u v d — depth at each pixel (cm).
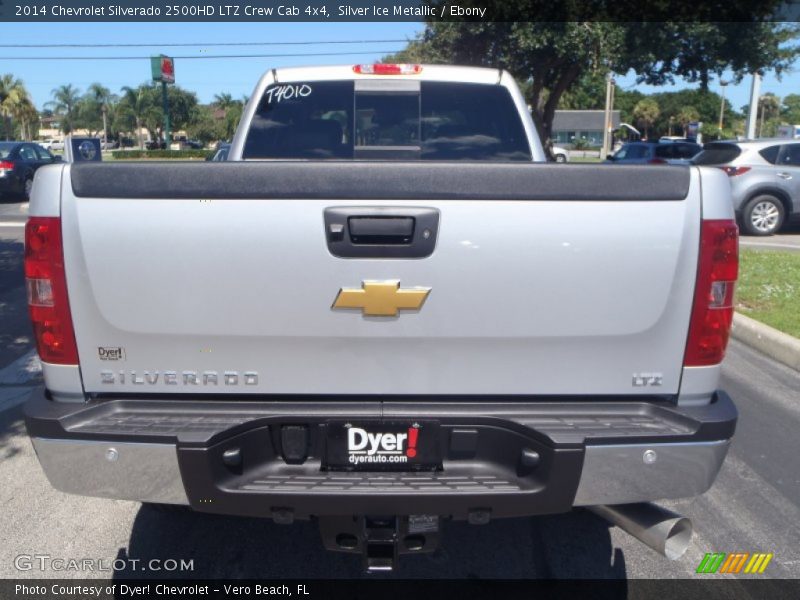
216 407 279
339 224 264
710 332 273
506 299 269
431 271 267
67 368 276
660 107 7888
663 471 267
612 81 2338
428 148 469
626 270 268
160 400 280
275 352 275
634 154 2095
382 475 276
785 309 781
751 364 656
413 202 263
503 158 466
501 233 265
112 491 270
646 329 273
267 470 277
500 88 473
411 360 275
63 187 264
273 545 373
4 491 423
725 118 7925
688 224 266
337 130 470
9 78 7175
